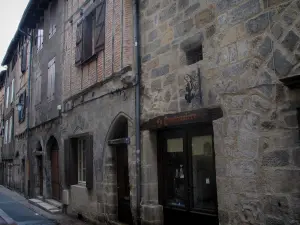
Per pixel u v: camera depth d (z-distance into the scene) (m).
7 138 25.12
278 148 4.16
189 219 6.09
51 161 13.71
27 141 16.73
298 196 3.90
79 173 10.64
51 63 13.50
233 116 4.80
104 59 8.75
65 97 11.47
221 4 5.14
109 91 8.42
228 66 4.95
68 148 10.67
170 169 6.68
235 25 4.88
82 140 10.60
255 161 4.43
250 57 4.61
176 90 6.19
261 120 4.39
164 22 6.71
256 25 4.55
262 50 4.44
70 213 10.58
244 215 4.53
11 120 23.39
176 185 6.52
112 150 8.49
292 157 4.00
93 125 9.33
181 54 6.17
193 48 5.96
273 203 4.16
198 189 6.00
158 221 6.60
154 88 6.80
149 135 6.88
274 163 4.19
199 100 5.60
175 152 6.57
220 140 5.00
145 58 7.20
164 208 6.70
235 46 4.85
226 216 4.81
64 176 11.22
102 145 8.71
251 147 4.50
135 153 7.17
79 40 10.33
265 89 4.37
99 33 9.00
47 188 13.60
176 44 6.32
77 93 10.30
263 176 4.32
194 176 6.10
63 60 11.96
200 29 5.75
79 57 10.22
